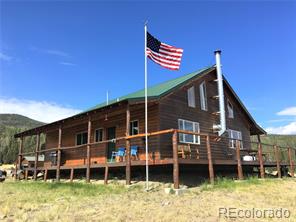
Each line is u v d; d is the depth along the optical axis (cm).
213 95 2081
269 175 2080
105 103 2467
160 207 877
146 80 1334
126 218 757
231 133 2192
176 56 1448
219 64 2031
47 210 841
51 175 2127
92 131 2030
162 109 1617
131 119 1750
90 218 753
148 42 1388
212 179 1323
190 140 1756
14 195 1144
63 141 2292
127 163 1338
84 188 1288
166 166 1457
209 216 802
